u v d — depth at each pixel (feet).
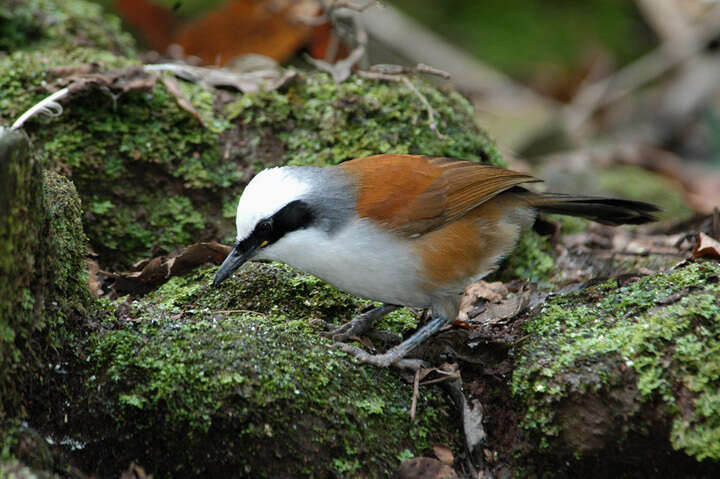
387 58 69.92
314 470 26.58
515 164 60.03
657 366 26.53
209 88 43.04
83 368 27.40
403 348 30.14
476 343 31.14
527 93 72.95
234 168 40.29
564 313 31.24
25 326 24.93
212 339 27.94
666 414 26.13
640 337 27.35
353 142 41.09
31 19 47.78
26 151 23.81
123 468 27.09
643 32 78.59
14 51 46.65
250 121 41.24
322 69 45.75
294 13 52.31
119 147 39.04
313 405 26.91
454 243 30.66
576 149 67.15
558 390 27.45
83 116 39.04
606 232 47.93
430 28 76.13
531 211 34.45
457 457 28.50
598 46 76.59
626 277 33.65
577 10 79.56
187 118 40.34
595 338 28.76
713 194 64.18
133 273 35.94
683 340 26.81
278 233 29.22
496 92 70.59
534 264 41.63
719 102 73.97
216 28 53.21
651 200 57.82
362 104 41.73
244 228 29.35
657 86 77.25
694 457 26.13
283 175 29.76
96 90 39.17
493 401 29.66
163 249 38.91
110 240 38.50
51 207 27.96
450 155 42.32
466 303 35.96
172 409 26.53
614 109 75.87
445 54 71.15
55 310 26.91
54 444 26.91
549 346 29.27
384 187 29.99
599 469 27.53
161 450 26.99
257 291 34.45
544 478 28.12
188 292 34.68
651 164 66.85
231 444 26.50
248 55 52.11
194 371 26.73
